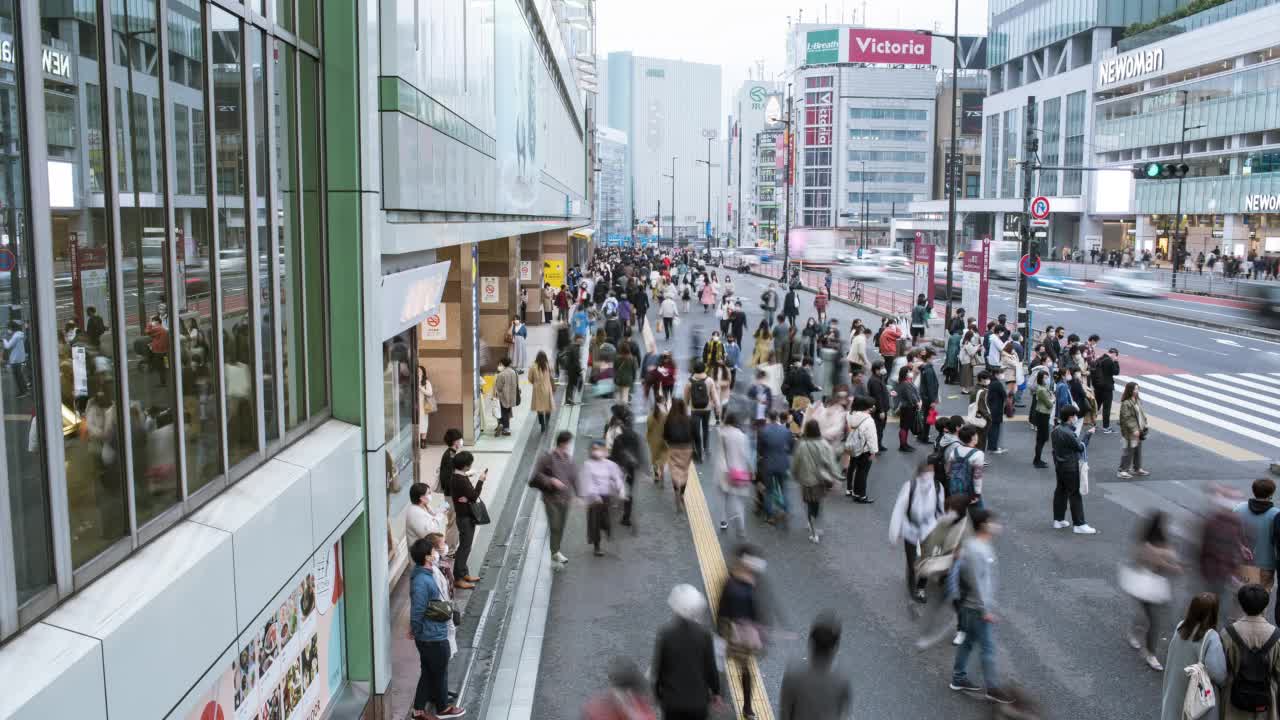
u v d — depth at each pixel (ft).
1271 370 97.40
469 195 46.06
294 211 25.79
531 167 77.46
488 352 89.30
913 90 510.17
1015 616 36.99
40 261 13.66
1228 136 242.78
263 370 23.26
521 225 71.15
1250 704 23.50
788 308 126.11
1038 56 350.43
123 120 16.10
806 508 49.24
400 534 39.65
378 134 29.53
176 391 18.16
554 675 32.07
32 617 13.37
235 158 21.45
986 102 386.52
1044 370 59.36
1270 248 232.73
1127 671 32.48
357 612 28.94
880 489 54.60
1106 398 70.13
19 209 13.23
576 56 192.24
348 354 28.63
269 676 22.36
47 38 13.84
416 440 43.60
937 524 34.30
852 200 513.45
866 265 261.65
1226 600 36.22
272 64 23.94
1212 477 57.47
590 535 43.80
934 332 118.52
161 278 17.61
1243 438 68.03
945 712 29.66
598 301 139.33
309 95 27.14
